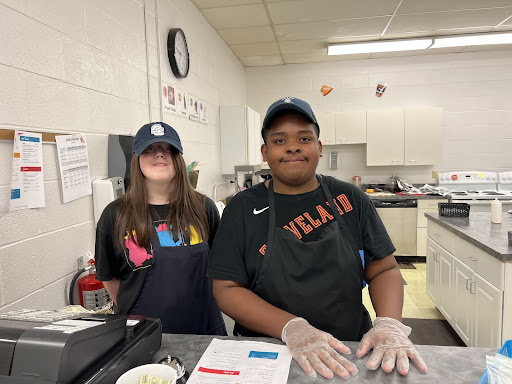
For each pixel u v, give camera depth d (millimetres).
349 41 4344
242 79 5332
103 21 1808
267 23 3740
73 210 1557
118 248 1338
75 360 619
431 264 3297
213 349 866
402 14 3547
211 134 3785
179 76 2818
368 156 5031
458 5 3355
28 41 1306
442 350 839
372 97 5234
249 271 1078
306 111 986
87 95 1666
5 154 1214
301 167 1028
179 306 1354
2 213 1200
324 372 739
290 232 1059
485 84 4969
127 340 769
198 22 3379
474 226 2723
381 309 1017
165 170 1374
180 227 1392
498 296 2027
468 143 5062
